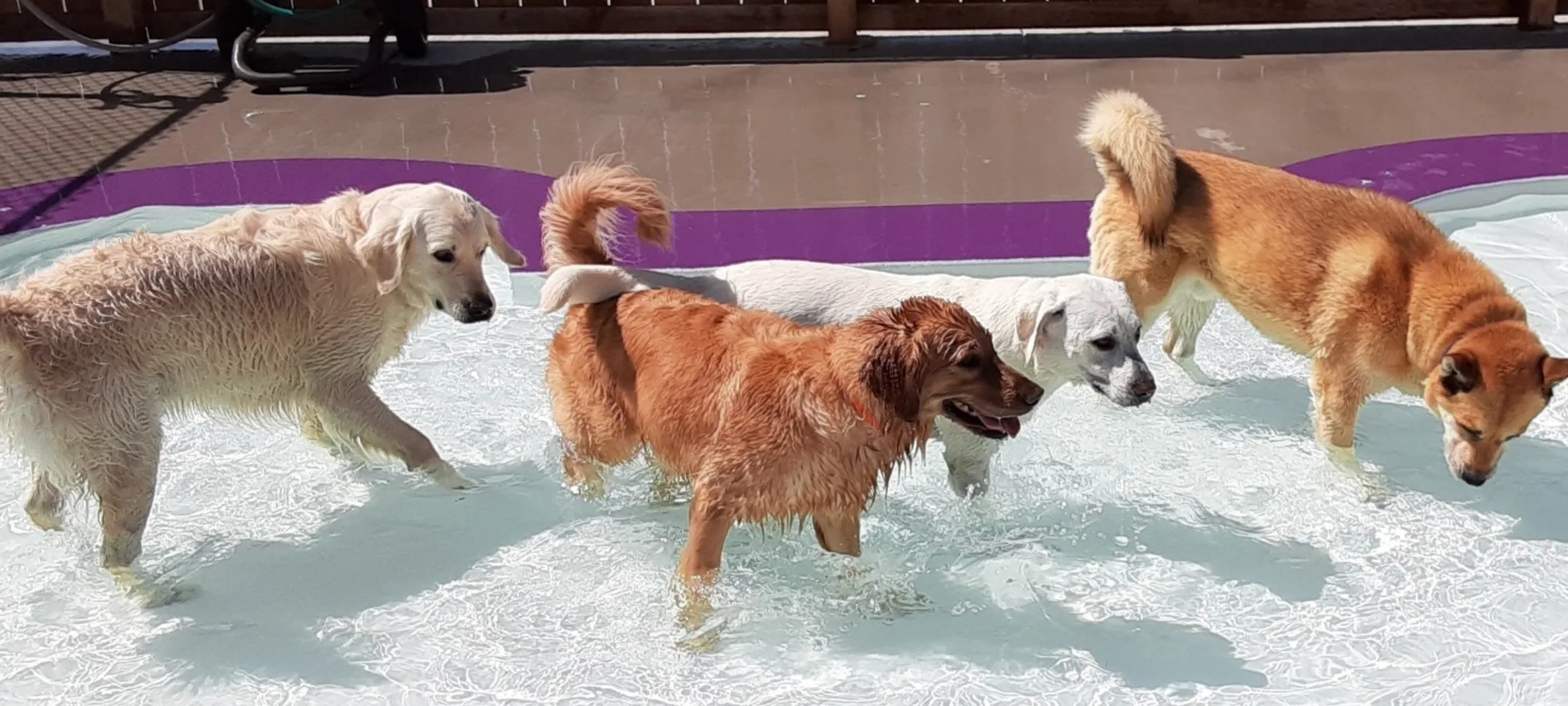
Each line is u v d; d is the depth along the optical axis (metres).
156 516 4.59
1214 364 5.62
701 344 3.99
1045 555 4.36
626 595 4.16
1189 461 4.89
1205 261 4.88
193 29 9.34
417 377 5.48
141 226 6.75
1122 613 4.05
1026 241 6.41
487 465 4.91
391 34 10.10
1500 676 3.71
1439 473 4.76
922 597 4.15
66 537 4.44
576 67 9.55
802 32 10.35
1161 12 10.10
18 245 6.53
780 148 7.78
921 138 7.90
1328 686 3.70
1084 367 4.17
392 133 8.12
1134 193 4.89
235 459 4.95
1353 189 4.73
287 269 4.25
